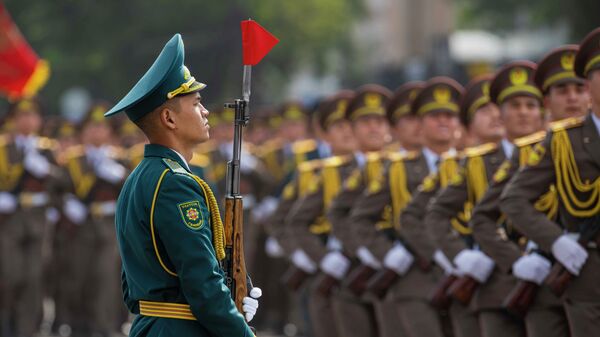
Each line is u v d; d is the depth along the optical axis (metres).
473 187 24.00
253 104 116.19
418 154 27.27
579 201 20.11
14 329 41.47
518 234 22.86
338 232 29.12
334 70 132.12
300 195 34.31
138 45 108.50
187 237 16.09
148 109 16.64
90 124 42.91
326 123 34.69
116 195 43.03
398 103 29.19
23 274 41.41
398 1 136.25
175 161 16.64
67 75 109.75
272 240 41.97
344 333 29.17
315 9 114.12
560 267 20.17
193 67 110.06
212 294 15.99
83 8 108.00
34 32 110.25
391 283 26.39
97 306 42.81
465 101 25.83
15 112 41.72
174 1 105.38
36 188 41.66
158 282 16.34
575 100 22.28
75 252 42.84
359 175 29.16
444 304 24.25
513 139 23.81
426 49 117.50
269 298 44.88
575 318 20.12
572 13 70.25
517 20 96.75
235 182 17.22
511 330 22.80
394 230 27.06
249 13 108.75
